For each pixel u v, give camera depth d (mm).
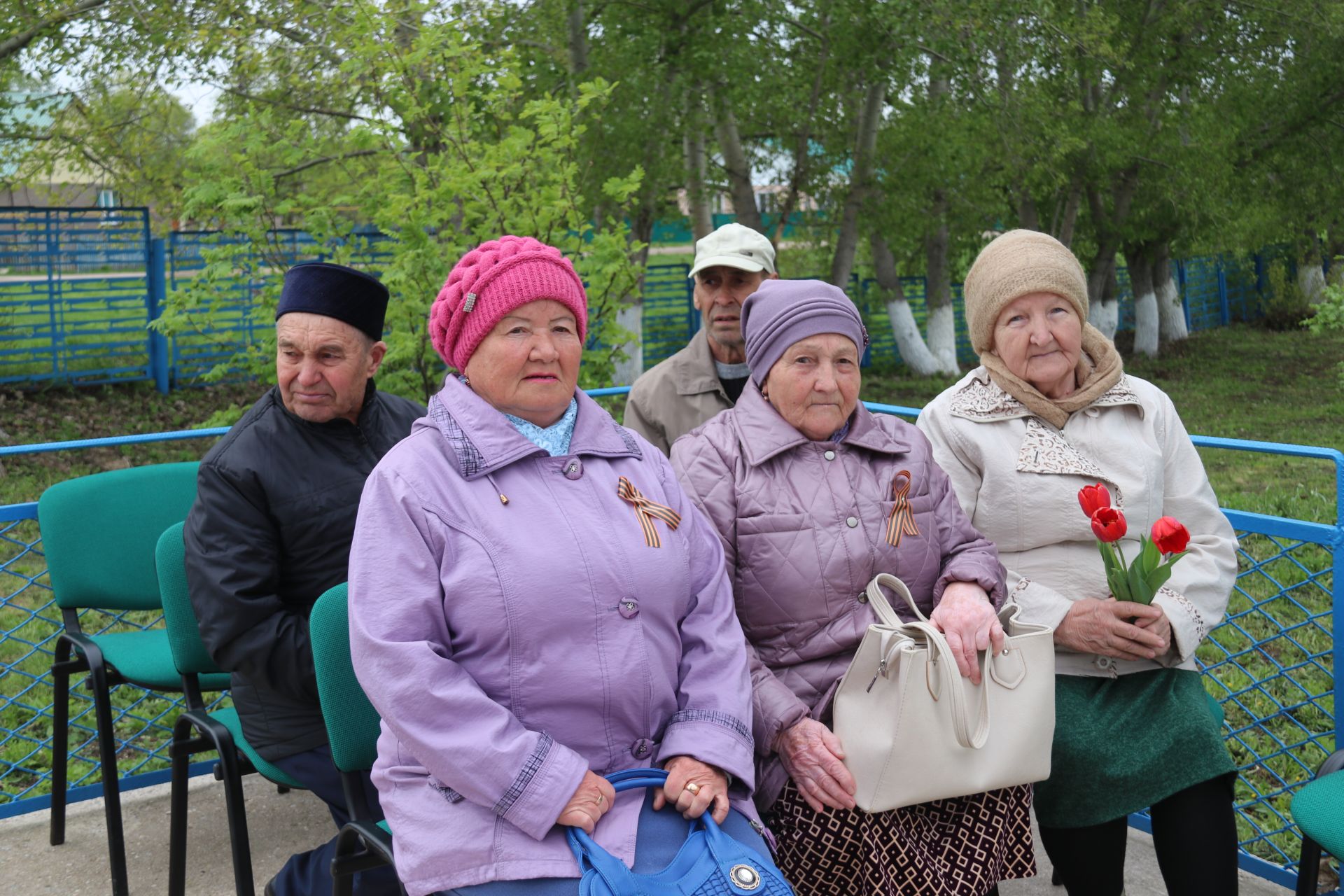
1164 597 2439
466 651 1883
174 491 3420
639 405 3434
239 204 6281
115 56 11672
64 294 12766
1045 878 3035
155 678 3029
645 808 1893
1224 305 24047
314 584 2656
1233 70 16125
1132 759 2336
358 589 1871
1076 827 2381
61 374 12656
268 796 3557
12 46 11031
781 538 2266
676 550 2023
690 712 1972
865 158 13805
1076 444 2602
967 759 2078
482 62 6582
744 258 3293
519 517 1919
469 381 2072
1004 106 12773
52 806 3234
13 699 4027
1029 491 2551
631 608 1919
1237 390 15336
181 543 2793
